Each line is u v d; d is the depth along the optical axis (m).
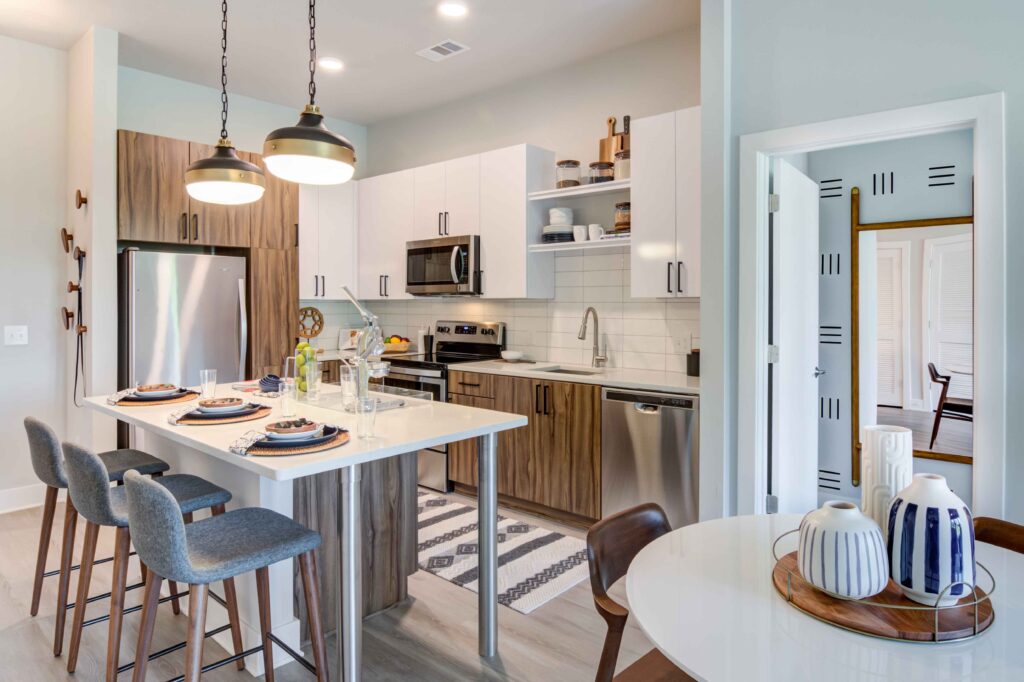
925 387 3.71
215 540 1.79
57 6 3.44
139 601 2.67
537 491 3.81
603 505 3.52
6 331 3.88
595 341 4.14
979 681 0.88
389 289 5.08
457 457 4.25
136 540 1.63
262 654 2.16
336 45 3.94
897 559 1.12
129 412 2.47
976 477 2.34
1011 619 1.07
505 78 4.52
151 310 3.94
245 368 4.45
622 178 3.81
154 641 2.37
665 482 3.26
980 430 2.33
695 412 3.15
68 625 2.47
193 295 4.12
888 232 3.79
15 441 3.93
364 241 5.29
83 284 3.86
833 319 3.99
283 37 3.81
